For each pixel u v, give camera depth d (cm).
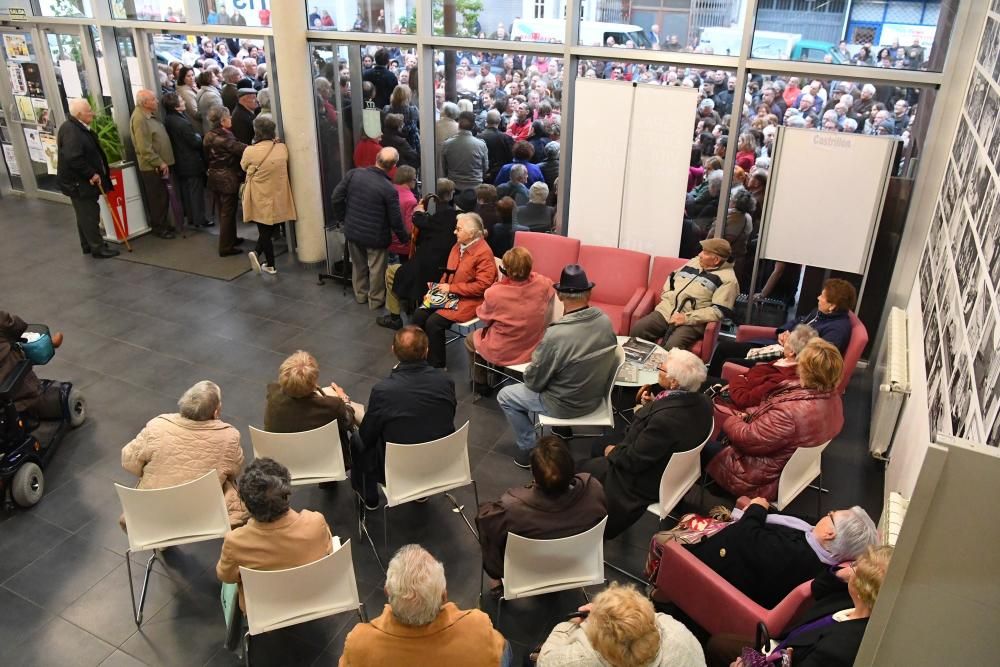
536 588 307
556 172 654
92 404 499
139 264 736
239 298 663
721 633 281
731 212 573
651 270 557
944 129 463
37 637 328
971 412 262
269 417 369
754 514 291
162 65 795
